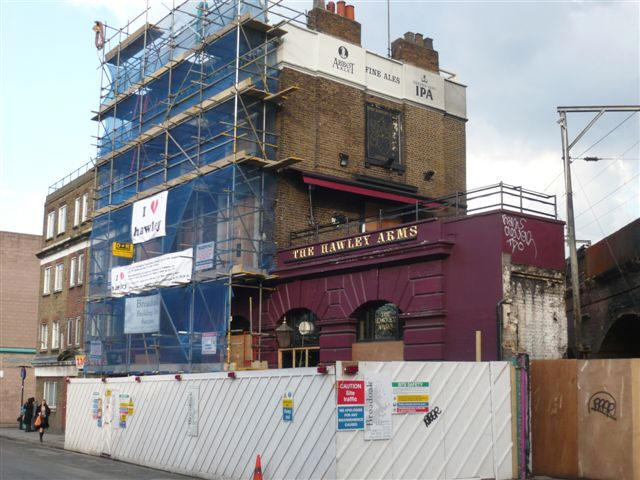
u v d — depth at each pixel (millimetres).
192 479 17875
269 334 25141
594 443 15992
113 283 31219
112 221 32938
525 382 16641
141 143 31766
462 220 20156
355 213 28031
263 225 25562
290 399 15477
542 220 20359
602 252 25625
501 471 15961
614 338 26359
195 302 26703
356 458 14203
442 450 15195
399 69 30016
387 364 14789
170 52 30766
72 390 25766
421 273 20734
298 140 26578
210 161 27297
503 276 19062
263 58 26875
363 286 22328
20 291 52438
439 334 20016
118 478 17547
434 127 30609
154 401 20516
